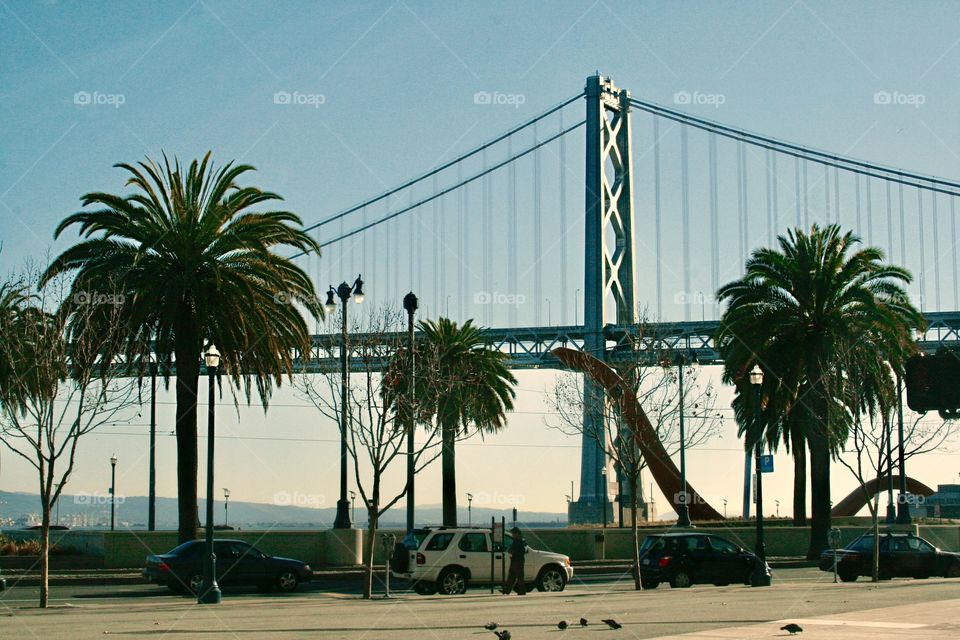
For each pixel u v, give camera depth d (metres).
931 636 17.52
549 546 52.56
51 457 28.45
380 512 32.75
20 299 38.06
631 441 44.28
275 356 40.22
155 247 39.16
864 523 70.75
